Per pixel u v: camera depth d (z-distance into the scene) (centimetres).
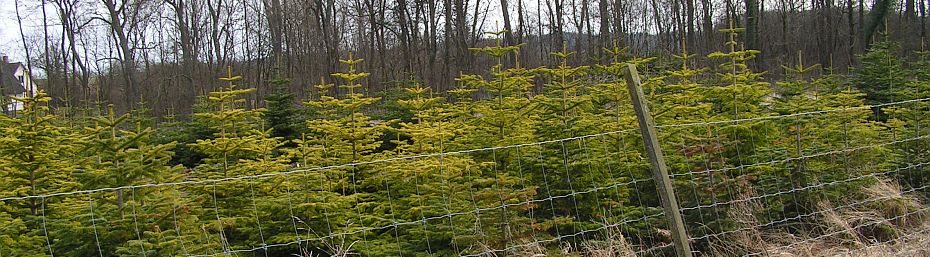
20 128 690
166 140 1397
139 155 568
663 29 3906
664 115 766
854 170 680
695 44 3509
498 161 716
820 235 599
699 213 610
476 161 703
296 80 3500
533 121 754
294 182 627
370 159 743
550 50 3309
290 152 725
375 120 1444
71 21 3331
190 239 533
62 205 603
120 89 3791
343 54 3722
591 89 855
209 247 540
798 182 663
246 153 748
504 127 730
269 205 587
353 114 766
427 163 611
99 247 489
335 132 745
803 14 3975
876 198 621
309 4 3172
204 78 3694
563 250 578
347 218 609
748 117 771
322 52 3119
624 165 667
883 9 2731
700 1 3631
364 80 3012
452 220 589
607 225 593
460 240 573
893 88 1228
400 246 595
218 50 3638
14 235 545
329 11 3055
